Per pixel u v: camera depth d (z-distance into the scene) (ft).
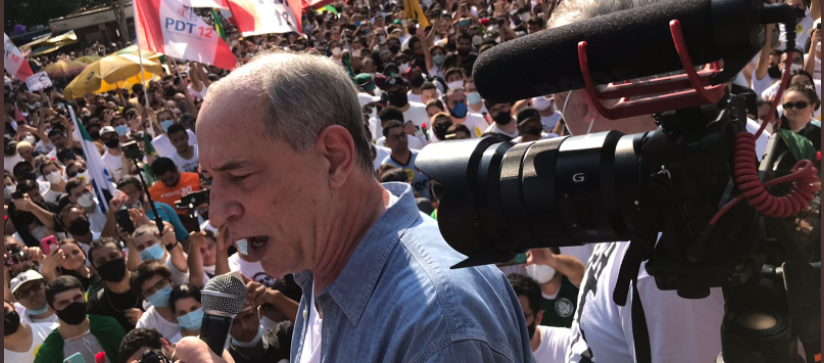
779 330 2.52
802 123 12.82
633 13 2.26
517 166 2.83
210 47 25.82
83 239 18.98
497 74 2.60
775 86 15.19
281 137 3.26
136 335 11.26
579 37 2.37
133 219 17.58
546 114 21.52
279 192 3.32
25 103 49.21
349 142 3.51
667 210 2.46
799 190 2.39
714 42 2.11
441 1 59.31
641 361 2.98
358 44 45.75
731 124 2.46
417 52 38.63
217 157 3.25
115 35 104.99
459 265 3.05
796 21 2.19
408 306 3.27
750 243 2.43
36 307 13.46
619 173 2.56
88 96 48.98
